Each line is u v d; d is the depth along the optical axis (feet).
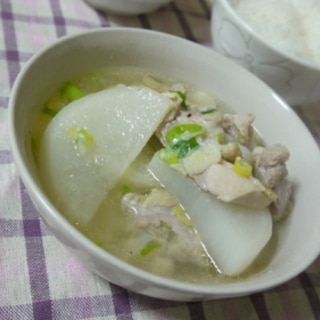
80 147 0.63
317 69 0.84
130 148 0.65
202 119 0.68
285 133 0.76
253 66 0.90
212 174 0.61
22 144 0.55
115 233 0.63
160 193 0.65
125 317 0.58
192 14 1.11
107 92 0.68
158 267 0.61
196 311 0.62
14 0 0.94
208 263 0.63
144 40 0.78
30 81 0.63
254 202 0.62
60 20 0.95
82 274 0.61
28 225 0.63
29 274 0.58
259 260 0.64
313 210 0.65
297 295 0.69
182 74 0.83
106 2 0.96
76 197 0.61
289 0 1.01
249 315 0.64
